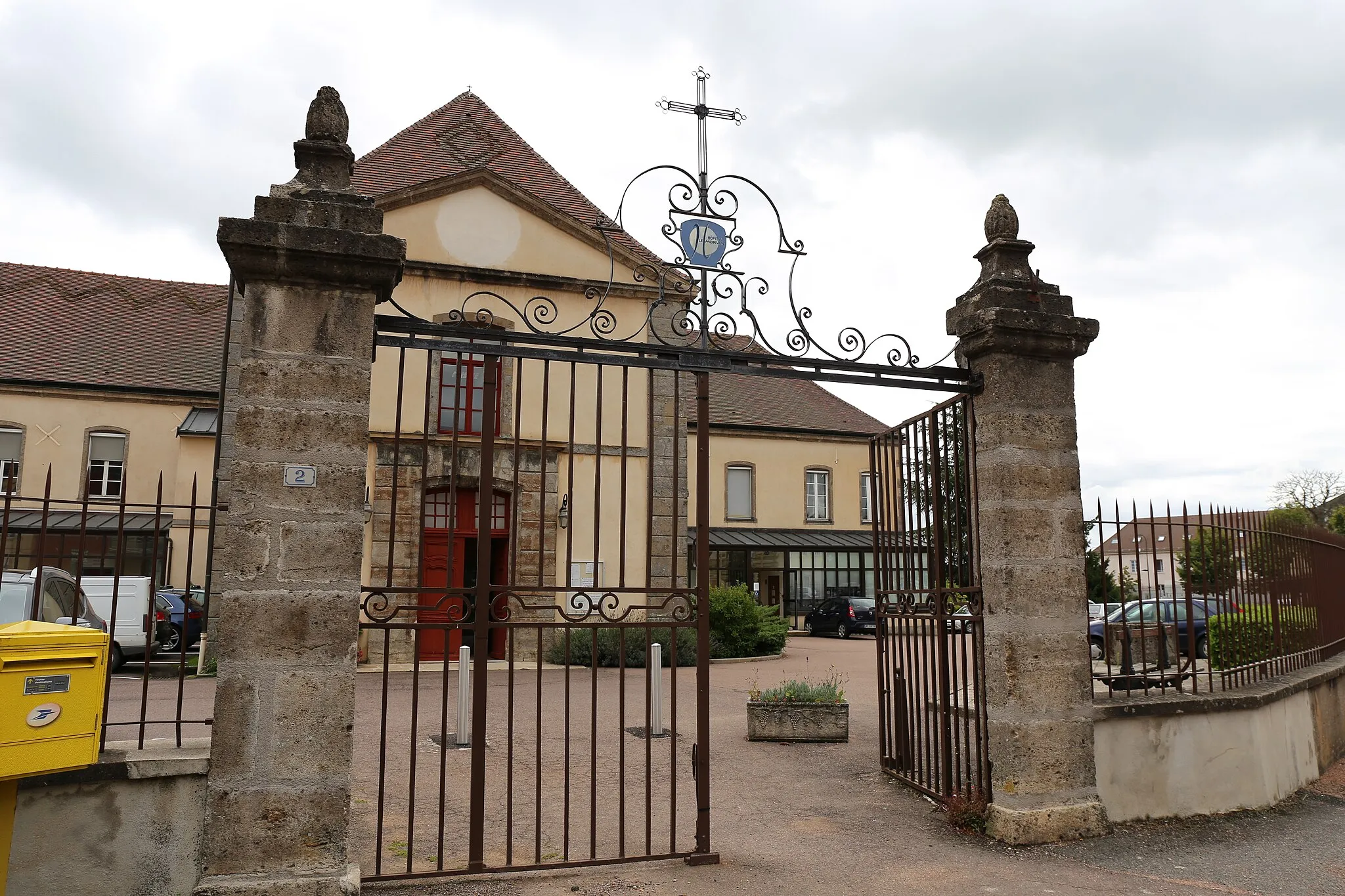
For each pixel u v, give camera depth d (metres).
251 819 4.23
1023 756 5.69
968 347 6.15
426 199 15.71
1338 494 47.50
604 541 16.16
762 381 33.69
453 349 4.93
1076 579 5.93
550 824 6.04
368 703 11.12
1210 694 6.67
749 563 30.39
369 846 5.48
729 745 8.86
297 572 4.43
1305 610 8.86
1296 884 5.09
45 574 7.33
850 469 32.00
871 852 5.44
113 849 4.06
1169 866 5.32
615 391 16.48
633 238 16.89
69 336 23.44
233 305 14.50
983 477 6.04
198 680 13.04
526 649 15.45
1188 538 7.09
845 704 9.06
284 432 4.50
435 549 15.31
